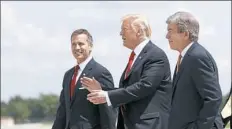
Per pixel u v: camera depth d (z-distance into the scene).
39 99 198.12
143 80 13.66
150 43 14.09
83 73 15.61
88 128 15.42
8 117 171.75
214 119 11.91
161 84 13.89
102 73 15.50
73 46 15.70
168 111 13.93
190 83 12.27
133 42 14.06
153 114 13.77
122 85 14.12
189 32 12.43
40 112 194.38
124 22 14.09
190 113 12.26
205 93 12.01
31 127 103.00
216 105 11.94
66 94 15.86
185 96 12.30
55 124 16.33
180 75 12.38
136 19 14.04
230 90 15.86
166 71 13.93
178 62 12.62
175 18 12.51
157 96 13.84
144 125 13.76
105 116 15.15
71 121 15.63
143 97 13.77
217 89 12.03
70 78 15.90
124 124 14.20
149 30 14.12
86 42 15.66
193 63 12.17
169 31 12.62
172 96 12.53
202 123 11.95
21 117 190.00
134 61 14.02
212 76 12.05
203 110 11.98
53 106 192.62
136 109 13.89
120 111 14.46
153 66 13.77
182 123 12.30
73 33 15.77
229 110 15.75
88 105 15.48
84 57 15.68
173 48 12.65
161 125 13.77
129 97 13.62
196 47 12.33
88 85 13.84
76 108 15.57
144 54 13.95
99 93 13.66
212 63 12.22
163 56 13.93
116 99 13.64
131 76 13.93
